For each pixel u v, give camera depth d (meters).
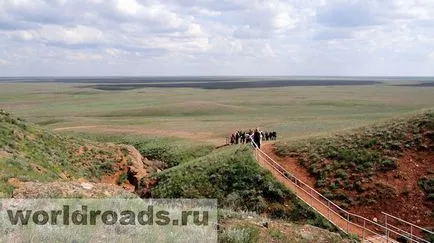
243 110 109.81
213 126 73.50
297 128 66.50
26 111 113.38
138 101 144.12
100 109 117.75
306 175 32.91
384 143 34.09
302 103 127.75
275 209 27.50
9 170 20.64
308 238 16.92
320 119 82.06
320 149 35.81
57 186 15.41
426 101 128.62
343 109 107.88
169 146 53.06
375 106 114.62
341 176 31.36
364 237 23.97
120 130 68.50
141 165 43.19
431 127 34.44
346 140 36.38
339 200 29.03
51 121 89.06
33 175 21.84
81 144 41.19
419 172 29.88
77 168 35.62
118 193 16.14
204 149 51.16
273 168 33.34
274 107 116.81
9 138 32.00
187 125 76.06
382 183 29.44
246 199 28.86
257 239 13.12
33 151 32.09
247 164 32.53
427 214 26.09
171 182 32.84
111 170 39.00
